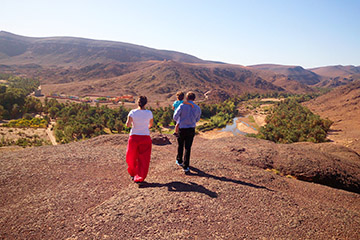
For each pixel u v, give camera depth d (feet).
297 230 13.11
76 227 12.28
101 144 32.12
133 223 12.41
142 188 16.74
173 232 11.87
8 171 19.77
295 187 22.25
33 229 12.26
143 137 16.74
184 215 13.38
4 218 13.28
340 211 16.44
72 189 16.88
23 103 487.61
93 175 19.75
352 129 269.85
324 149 42.63
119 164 22.84
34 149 27.35
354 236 13.08
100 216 13.08
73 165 21.86
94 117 409.90
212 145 35.53
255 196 16.80
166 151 30.30
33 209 14.11
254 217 13.98
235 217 13.74
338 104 440.45
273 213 14.71
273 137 224.74
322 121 254.27
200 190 16.65
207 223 12.89
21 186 17.39
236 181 19.67
